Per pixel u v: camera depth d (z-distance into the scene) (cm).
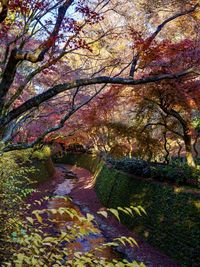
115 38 958
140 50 872
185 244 963
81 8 709
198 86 1078
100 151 3300
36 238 290
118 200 1557
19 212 585
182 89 1079
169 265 963
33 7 671
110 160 2450
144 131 1694
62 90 537
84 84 548
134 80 566
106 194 1819
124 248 1114
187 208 1010
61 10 550
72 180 3053
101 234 1262
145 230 1204
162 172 1277
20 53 500
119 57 1048
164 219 1109
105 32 928
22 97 1441
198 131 1691
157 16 1109
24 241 293
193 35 1105
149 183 1306
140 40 876
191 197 1012
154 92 1175
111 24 968
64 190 2412
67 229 281
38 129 1723
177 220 1038
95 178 2627
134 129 1678
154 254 1056
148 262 992
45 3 748
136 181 1434
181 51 948
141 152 2027
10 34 988
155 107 1376
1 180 626
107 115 1598
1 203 569
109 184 1836
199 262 882
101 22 977
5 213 521
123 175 1631
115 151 2180
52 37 527
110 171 1964
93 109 1423
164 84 1091
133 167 1584
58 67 1197
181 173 1170
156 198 1205
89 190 2381
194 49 925
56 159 4788
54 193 2206
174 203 1088
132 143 2225
